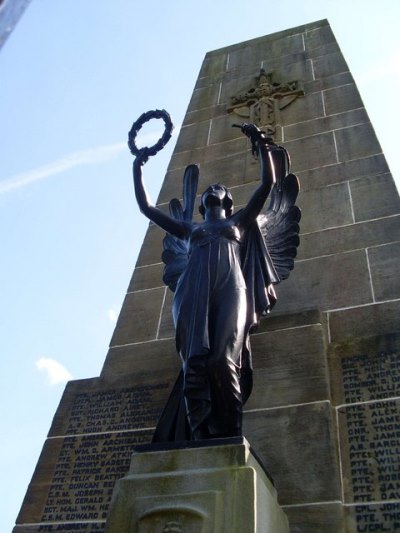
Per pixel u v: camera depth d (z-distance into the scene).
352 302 6.95
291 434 5.60
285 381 6.12
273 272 6.05
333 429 5.52
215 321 4.96
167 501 3.96
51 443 6.54
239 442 4.27
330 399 5.77
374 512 4.80
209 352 4.76
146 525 3.89
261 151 6.19
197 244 5.68
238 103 12.06
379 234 7.76
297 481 5.20
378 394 5.63
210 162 10.70
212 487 3.98
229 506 3.85
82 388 7.05
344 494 5.01
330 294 7.18
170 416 5.13
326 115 10.68
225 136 11.27
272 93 11.84
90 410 6.74
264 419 5.83
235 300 5.07
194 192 7.08
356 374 5.90
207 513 3.82
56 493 6.00
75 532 5.59
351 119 10.30
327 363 6.13
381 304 6.76
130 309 8.27
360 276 7.26
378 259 7.40
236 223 5.95
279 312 7.19
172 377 6.77
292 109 11.27
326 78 11.85
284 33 14.30
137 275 8.88
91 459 6.21
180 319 5.06
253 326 5.62
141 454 4.42
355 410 5.59
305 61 12.84
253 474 3.98
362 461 5.18
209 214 6.16
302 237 8.20
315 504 4.99
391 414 5.42
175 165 11.02
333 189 8.86
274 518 4.44
